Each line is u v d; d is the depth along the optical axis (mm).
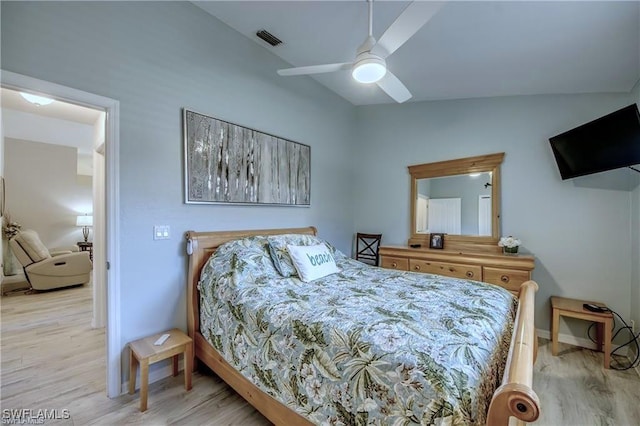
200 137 2480
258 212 3031
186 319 2391
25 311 3617
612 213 2717
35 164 5551
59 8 1779
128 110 2072
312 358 1345
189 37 2430
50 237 5719
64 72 1793
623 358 2578
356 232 4523
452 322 1383
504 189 3260
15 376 2180
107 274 1991
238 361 1778
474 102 3473
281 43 2934
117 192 2014
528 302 1538
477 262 3016
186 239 2385
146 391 1831
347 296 1854
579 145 2617
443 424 906
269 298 1812
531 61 2391
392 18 2244
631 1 1590
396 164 4133
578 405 1929
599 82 2568
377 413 1078
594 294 2791
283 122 3316
